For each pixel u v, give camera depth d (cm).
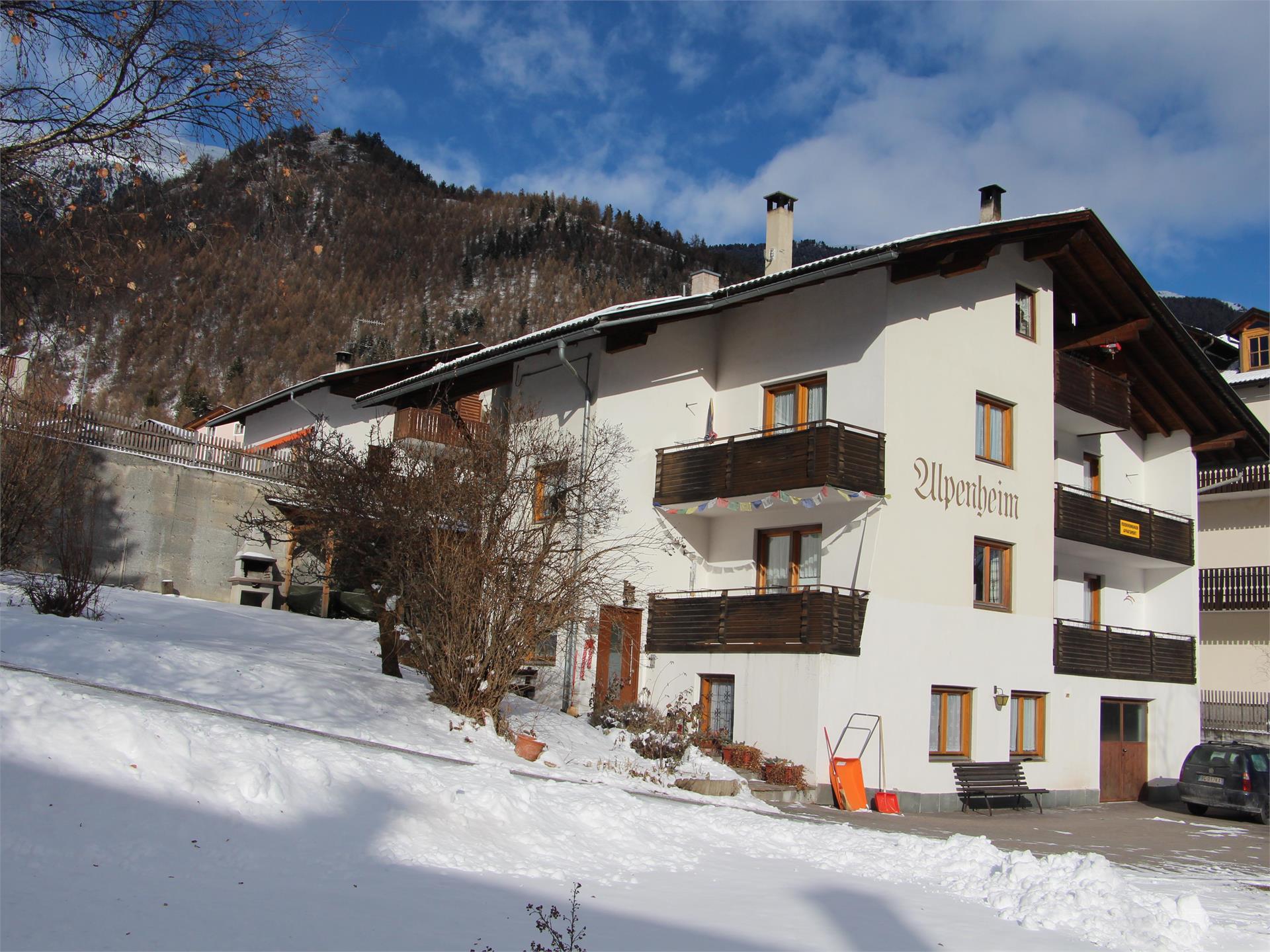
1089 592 2634
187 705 1228
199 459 2612
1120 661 2400
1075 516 2341
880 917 843
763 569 2142
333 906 645
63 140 877
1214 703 3206
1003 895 960
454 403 2583
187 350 11525
